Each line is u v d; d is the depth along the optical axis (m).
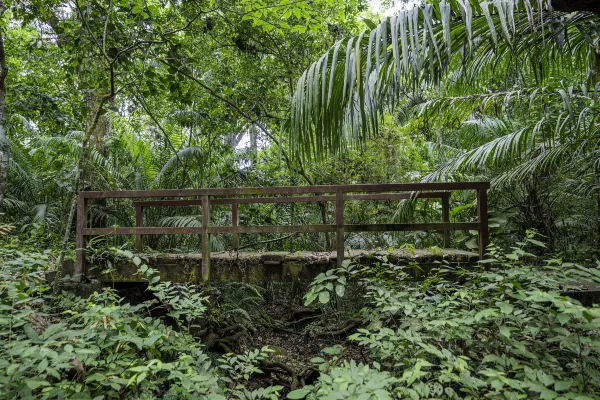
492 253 2.78
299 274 3.73
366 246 5.91
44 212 5.36
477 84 4.55
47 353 1.70
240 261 3.77
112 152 5.88
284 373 3.94
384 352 2.24
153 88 4.79
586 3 2.43
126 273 3.82
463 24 2.53
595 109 3.46
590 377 1.88
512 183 4.98
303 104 2.73
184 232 3.74
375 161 6.68
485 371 1.75
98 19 4.36
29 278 2.76
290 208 6.32
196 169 6.20
